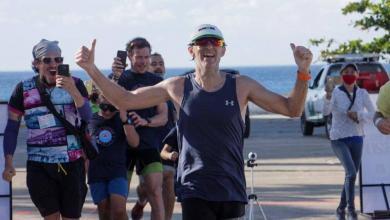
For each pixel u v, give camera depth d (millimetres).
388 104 8156
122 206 9867
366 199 13164
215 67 7195
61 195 8734
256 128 34344
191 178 7211
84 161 8836
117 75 10539
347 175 12367
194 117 7152
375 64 27422
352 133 12305
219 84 7223
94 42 7059
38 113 8656
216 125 7145
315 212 13500
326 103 12500
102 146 9844
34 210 14000
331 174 18469
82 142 8742
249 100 7328
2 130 10625
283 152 23469
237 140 7223
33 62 8766
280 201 14656
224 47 7266
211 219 7242
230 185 7219
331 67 27797
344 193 12484
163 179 11203
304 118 29406
